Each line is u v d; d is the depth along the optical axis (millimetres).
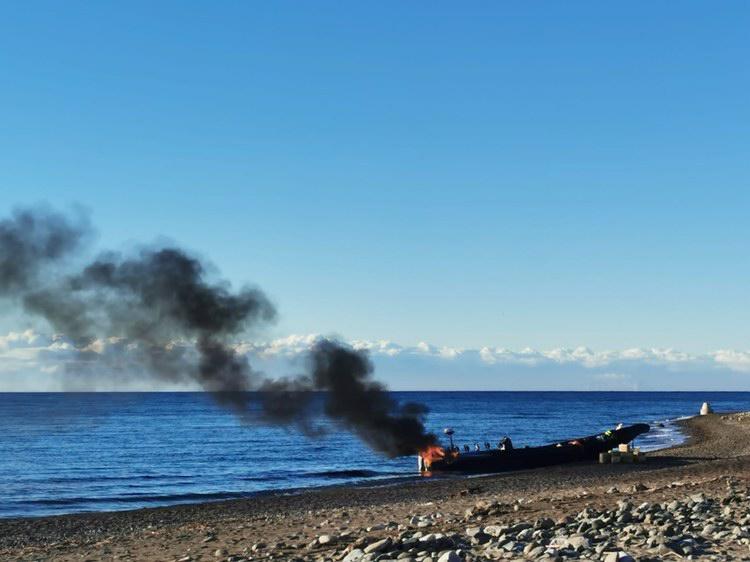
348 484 60250
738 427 120250
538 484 48188
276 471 74375
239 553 20469
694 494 27828
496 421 179500
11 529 36750
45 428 149000
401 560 14984
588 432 139500
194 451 99438
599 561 13773
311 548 19672
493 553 15453
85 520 40031
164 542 26031
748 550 14812
